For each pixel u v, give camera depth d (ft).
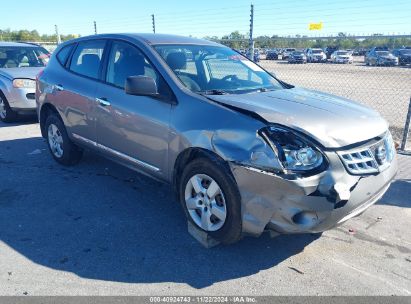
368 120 10.93
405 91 49.80
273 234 10.38
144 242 11.38
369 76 64.18
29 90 25.59
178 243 11.35
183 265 10.32
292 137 9.47
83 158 18.81
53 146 17.97
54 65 17.61
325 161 9.36
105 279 9.66
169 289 9.34
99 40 15.46
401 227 12.60
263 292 9.32
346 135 9.89
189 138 10.92
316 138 9.44
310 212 9.24
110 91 13.93
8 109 26.32
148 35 14.60
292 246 11.34
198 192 11.09
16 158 18.99
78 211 13.30
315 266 10.40
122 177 16.43
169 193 14.88
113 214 13.11
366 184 9.80
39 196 14.48
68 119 16.29
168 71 12.32
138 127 12.66
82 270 10.00
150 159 12.62
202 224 11.16
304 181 9.07
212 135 10.40
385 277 9.96
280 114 10.17
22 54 29.60
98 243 11.29
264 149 9.45
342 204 9.37
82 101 15.17
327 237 11.88
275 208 9.43
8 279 9.57
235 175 9.87
